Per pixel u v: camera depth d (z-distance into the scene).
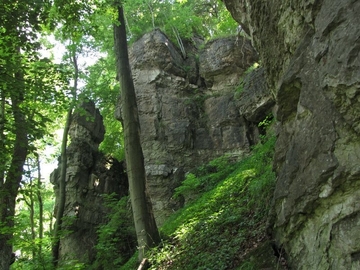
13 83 8.09
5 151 8.37
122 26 11.58
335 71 4.09
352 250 3.97
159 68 20.89
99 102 25.17
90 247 18.75
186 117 20.02
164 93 20.58
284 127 6.09
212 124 19.72
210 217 9.53
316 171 4.53
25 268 10.02
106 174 21.53
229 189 11.28
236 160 18.25
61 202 17.72
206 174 17.89
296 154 5.08
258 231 6.90
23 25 8.40
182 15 23.58
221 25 22.25
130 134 10.50
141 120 19.98
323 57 4.48
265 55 6.98
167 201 17.95
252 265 5.77
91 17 10.21
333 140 4.30
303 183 4.81
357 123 3.94
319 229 4.57
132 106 10.80
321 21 4.50
